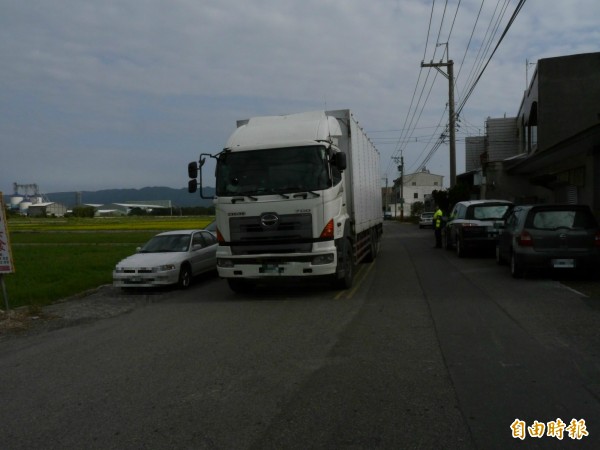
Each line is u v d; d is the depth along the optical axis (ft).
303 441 13.76
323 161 34.30
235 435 14.26
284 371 19.58
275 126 36.60
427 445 13.33
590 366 19.08
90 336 27.68
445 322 26.50
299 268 33.94
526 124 100.22
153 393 17.87
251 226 34.42
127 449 13.70
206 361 21.35
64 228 199.72
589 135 47.11
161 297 40.63
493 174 101.45
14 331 30.32
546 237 37.70
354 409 15.74
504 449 13.05
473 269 46.98
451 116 99.14
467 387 17.26
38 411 16.76
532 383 17.47
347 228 38.52
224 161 35.53
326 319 28.40
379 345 22.71
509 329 24.68
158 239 48.14
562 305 29.73
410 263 53.93
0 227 33.99
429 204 233.55
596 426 14.21
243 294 38.96
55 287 44.93
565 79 81.97
